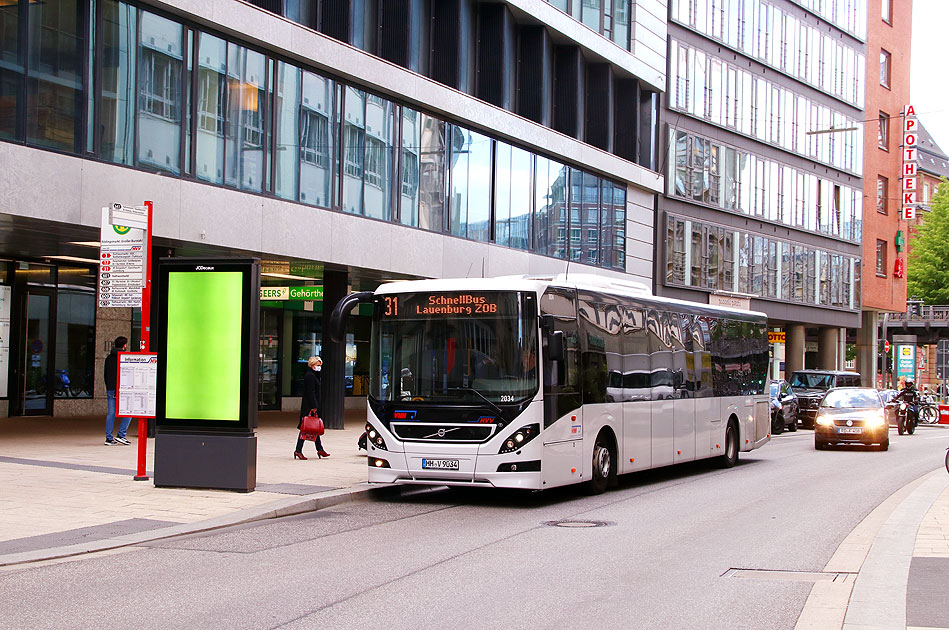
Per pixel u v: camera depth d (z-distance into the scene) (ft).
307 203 77.41
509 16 101.96
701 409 64.03
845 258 182.09
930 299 229.25
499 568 30.07
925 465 71.77
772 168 161.38
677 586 27.78
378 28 88.38
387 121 86.07
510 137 100.89
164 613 23.67
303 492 45.47
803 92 169.68
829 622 23.34
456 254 93.71
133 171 63.26
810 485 56.80
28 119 57.98
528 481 43.57
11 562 29.81
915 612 23.41
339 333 45.44
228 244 70.03
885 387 172.86
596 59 118.52
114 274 45.93
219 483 44.80
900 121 199.31
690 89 141.18
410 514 42.68
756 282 157.07
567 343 47.42
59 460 54.13
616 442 52.21
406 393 45.19
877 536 35.94
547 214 109.19
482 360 44.57
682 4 139.33
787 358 179.83
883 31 193.26
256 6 72.79
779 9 163.22
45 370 83.41
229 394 44.93
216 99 69.87
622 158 123.24
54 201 58.75
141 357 45.75
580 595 26.37
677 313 61.67
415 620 23.22
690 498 49.90
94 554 31.78
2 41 57.06
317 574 28.71
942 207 234.38
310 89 78.02
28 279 81.71
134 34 64.03
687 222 140.67
